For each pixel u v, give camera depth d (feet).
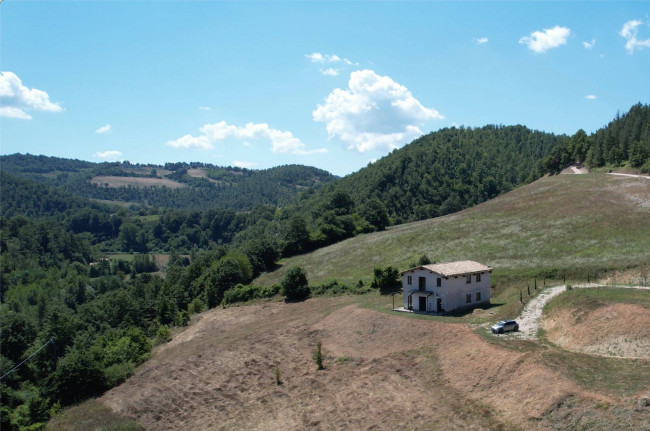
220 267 373.81
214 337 246.47
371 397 142.10
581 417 101.96
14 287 556.51
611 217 294.25
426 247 334.85
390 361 163.84
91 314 406.41
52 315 303.89
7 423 171.42
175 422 159.33
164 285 453.17
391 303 238.48
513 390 121.49
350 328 207.00
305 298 294.87
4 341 285.84
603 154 499.51
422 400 132.77
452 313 205.98
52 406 182.60
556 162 597.93
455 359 149.79
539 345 144.15
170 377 195.31
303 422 138.31
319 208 602.85
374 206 518.78
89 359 201.87
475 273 219.41
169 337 279.69
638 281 199.93
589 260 235.40
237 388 174.19
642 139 453.58
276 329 231.09
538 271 236.63
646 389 103.86
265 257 417.90
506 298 217.97
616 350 127.75
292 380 169.68
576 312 155.12
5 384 225.56
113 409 176.86
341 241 453.17
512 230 321.11
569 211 329.93
